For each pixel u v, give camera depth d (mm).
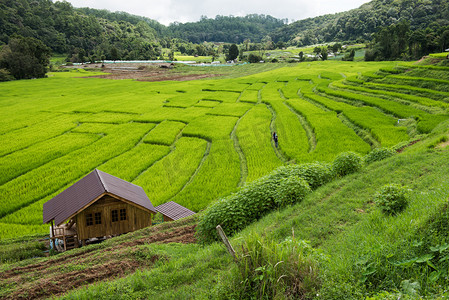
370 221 9039
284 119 41000
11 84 89062
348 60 127250
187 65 136875
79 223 16156
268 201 13203
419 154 16047
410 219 7547
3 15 166375
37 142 35469
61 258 12641
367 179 13750
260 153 29391
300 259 6301
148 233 15031
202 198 21016
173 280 8125
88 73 119375
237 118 43719
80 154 30938
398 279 5637
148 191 22859
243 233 10641
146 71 122438
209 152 30953
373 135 29656
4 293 9172
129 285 8219
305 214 10766
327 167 16250
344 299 5531
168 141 34031
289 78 82375
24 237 17375
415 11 181250
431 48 103875
